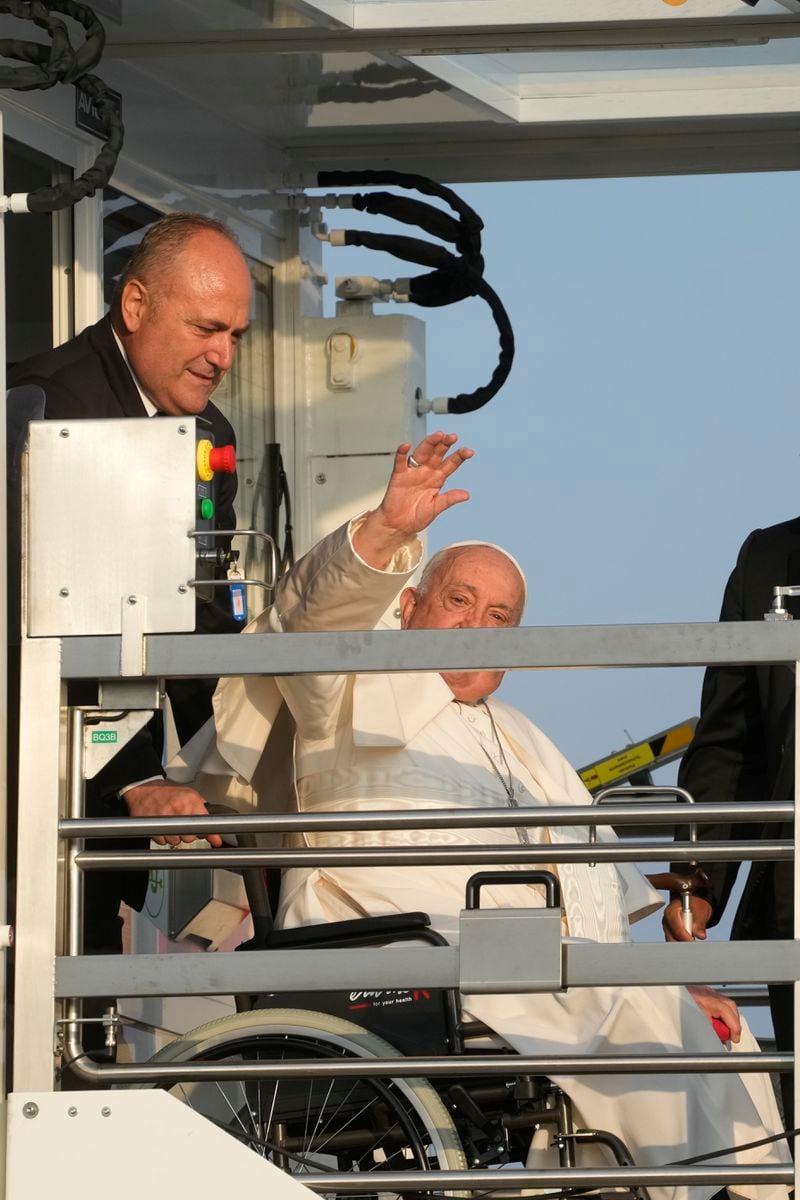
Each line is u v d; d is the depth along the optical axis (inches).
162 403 639.8
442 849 423.8
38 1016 418.3
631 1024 539.5
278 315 998.4
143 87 848.3
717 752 639.8
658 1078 530.6
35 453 433.1
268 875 670.5
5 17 712.4
